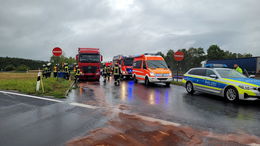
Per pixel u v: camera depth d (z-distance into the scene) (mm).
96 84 13844
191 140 3275
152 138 3348
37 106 5812
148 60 13492
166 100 7246
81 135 3467
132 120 4438
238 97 6676
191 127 3984
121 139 3287
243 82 6711
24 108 5531
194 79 9102
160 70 12562
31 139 3273
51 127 3893
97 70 17000
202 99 7582
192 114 5094
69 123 4164
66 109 5457
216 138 3385
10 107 5652
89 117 4652
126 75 19375
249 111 5520
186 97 8078
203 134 3578
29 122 4219
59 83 12727
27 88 9172
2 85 10438
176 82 14812
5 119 4438
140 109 5602
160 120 4473
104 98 7496
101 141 3195
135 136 3434
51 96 7703
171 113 5172
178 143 3135
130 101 6906
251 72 16547
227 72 8039
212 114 5121
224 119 4637
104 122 4258
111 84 13906
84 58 16719
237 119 4656
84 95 8250
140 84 13992
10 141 3191
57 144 3068
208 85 8141
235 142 3213
